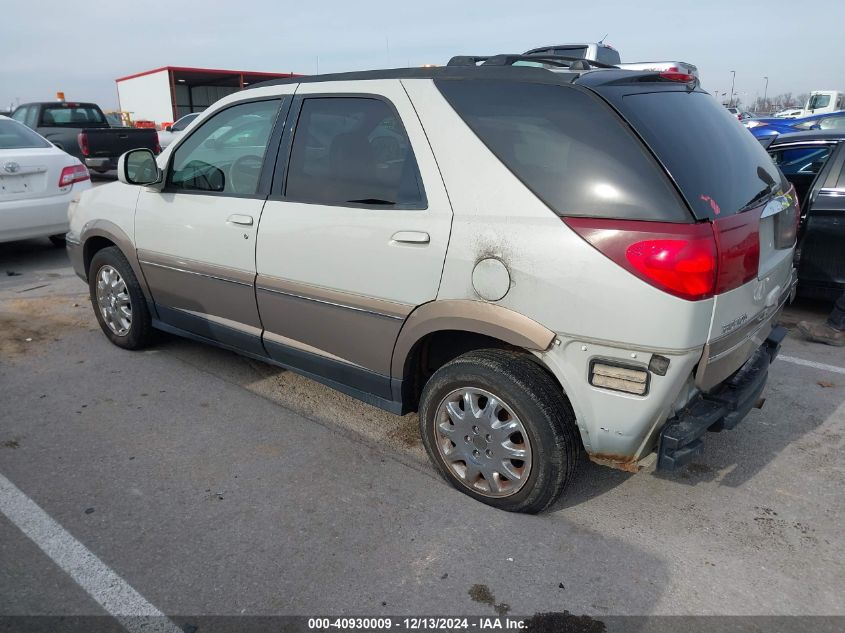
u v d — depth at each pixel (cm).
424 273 280
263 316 361
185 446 341
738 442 351
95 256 461
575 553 263
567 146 252
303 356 350
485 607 235
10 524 276
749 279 255
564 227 245
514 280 255
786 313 575
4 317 543
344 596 239
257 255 349
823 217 521
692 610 234
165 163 405
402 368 306
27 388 408
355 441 349
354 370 328
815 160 606
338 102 322
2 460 325
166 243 402
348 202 310
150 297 435
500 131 268
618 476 319
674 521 284
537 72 272
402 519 282
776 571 254
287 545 265
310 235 321
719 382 266
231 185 369
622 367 243
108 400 393
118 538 268
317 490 303
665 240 228
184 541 267
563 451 264
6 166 661
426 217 279
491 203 263
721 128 288
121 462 325
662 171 236
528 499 276
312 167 329
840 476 320
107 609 232
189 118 1803
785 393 411
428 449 307
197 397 398
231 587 242
